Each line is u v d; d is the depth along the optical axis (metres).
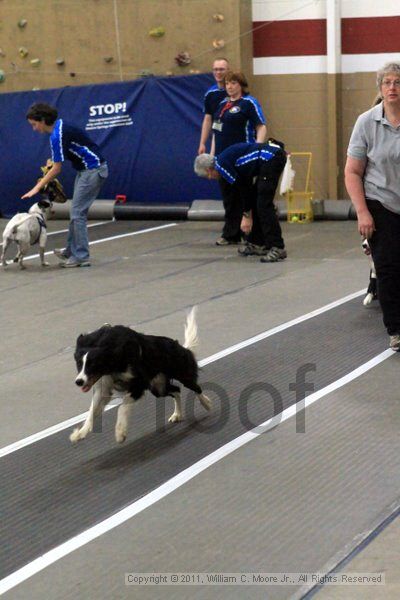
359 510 4.71
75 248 11.87
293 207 14.76
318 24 15.47
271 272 10.84
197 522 4.68
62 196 12.28
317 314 8.73
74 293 10.30
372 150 6.95
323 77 15.61
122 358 5.38
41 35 16.52
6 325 9.03
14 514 4.89
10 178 16.94
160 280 10.75
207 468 5.37
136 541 4.51
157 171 16.17
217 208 15.36
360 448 5.54
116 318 9.01
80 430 5.61
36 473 5.43
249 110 12.62
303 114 15.80
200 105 15.68
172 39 15.89
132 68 16.20
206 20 15.64
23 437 6.04
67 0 16.25
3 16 16.61
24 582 4.17
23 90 16.83
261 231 11.88
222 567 4.21
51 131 11.68
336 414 6.11
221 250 12.57
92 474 5.37
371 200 7.05
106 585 4.11
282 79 15.80
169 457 5.57
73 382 7.15
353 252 11.91
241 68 15.66
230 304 9.33
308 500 4.87
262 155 11.16
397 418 5.99
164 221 15.62
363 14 15.29
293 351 7.55
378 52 15.35
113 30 16.14
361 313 8.70
